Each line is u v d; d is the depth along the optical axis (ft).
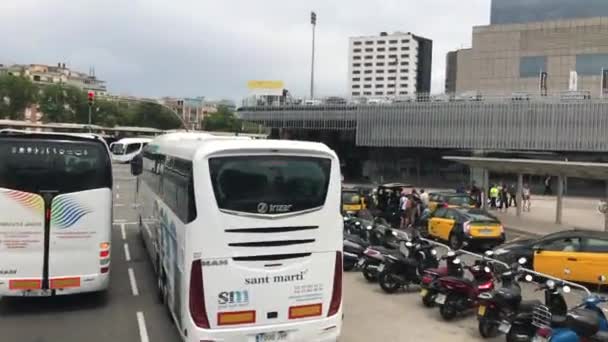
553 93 177.37
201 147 23.13
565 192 169.58
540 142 169.07
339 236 24.59
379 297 38.78
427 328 31.78
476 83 287.48
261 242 23.15
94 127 349.20
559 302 28.37
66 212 31.71
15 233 30.94
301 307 23.82
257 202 23.11
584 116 162.81
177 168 27.58
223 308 22.75
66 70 562.66
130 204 90.99
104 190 32.65
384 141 196.13
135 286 39.60
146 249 51.96
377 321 33.06
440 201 81.56
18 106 341.00
